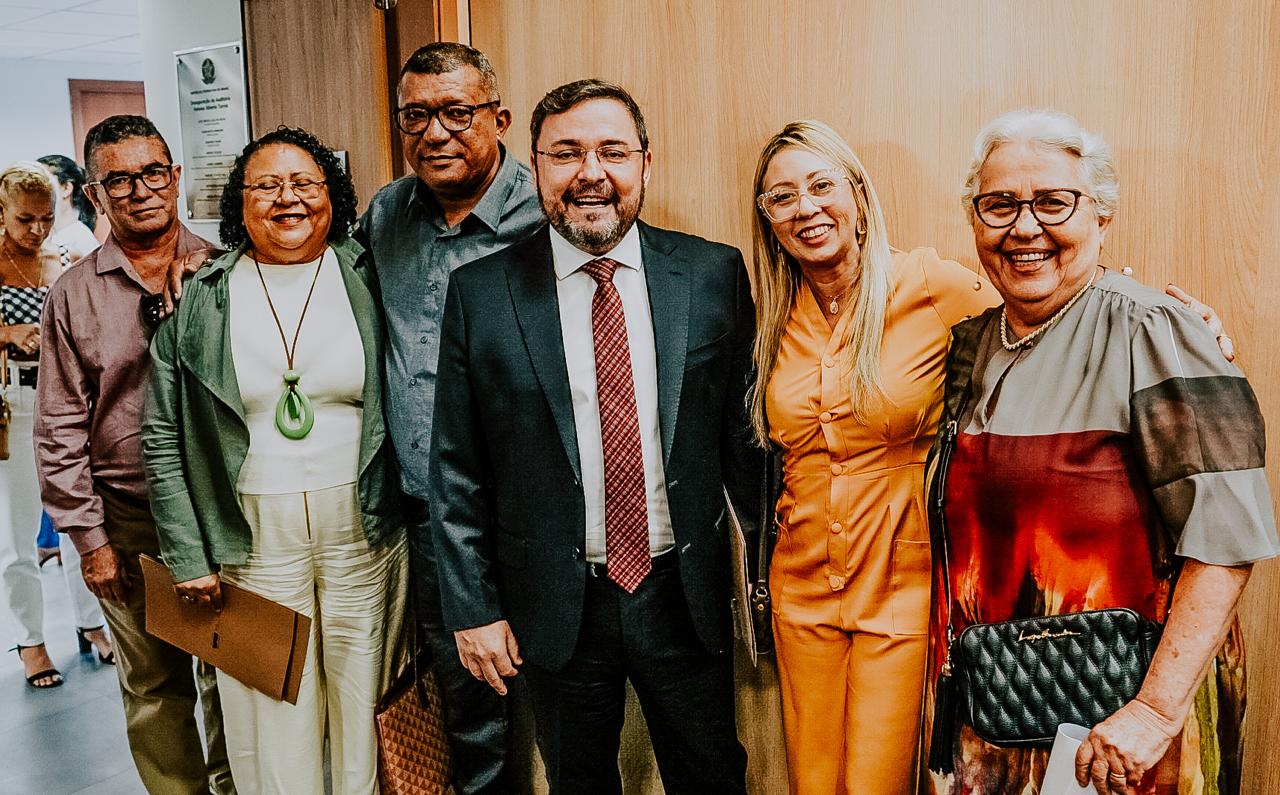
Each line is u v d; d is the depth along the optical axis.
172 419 1.88
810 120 1.75
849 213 1.50
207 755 2.52
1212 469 1.14
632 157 1.55
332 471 1.87
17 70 8.23
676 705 1.68
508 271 1.65
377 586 1.96
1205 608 1.15
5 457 2.89
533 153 1.60
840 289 1.57
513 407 1.61
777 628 1.73
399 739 1.97
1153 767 1.18
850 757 1.63
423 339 1.91
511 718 2.18
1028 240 1.25
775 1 1.90
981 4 1.71
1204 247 1.60
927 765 1.46
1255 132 1.53
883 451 1.56
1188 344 1.17
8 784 2.51
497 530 1.69
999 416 1.32
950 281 1.56
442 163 1.82
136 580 2.15
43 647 3.14
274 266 1.87
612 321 1.60
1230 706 1.30
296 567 1.88
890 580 1.60
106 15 6.43
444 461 1.68
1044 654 1.25
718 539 1.65
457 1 2.30
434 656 2.06
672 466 1.59
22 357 3.03
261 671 1.90
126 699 2.24
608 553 1.61
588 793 1.75
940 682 1.37
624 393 1.59
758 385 1.66
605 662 1.66
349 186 1.96
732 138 1.99
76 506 2.08
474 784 2.13
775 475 1.72
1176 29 1.57
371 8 2.48
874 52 1.81
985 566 1.33
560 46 2.17
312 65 2.68
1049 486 1.25
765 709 2.06
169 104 3.18
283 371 1.83
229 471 1.84
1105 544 1.23
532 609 1.64
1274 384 1.57
